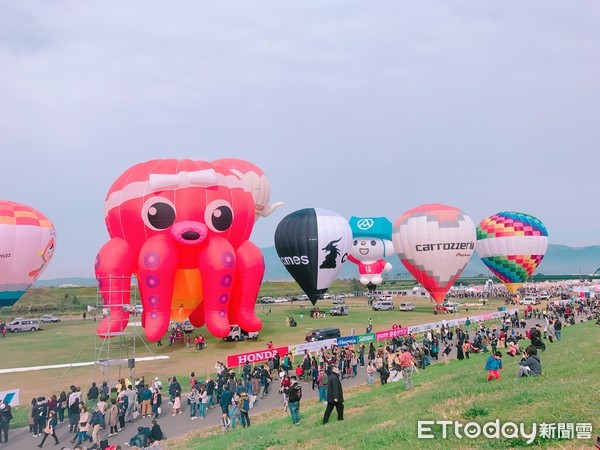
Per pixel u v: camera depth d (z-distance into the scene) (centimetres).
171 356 3497
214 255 3625
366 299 10425
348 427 1387
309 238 5609
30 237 4838
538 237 7162
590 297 9262
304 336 4341
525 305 7888
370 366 2559
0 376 2964
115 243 3650
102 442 1658
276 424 1752
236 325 4069
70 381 2817
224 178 3909
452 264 6034
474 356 3023
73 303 9381
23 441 1892
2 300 4825
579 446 899
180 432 1966
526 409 1143
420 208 6250
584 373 1446
